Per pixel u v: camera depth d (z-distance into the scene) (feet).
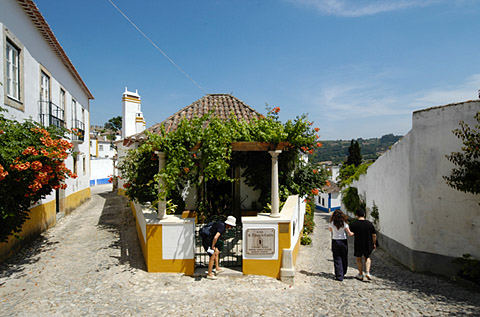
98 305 17.15
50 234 34.58
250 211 32.04
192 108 37.27
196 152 25.61
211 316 16.08
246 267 21.36
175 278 20.95
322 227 51.65
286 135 22.79
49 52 39.88
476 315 15.97
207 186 32.58
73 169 52.49
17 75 30.86
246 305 17.35
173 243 21.72
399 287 20.66
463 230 22.31
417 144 24.20
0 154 20.06
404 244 26.32
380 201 33.12
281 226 21.30
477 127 20.59
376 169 34.63
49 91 39.99
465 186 20.97
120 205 57.36
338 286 20.77
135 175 28.12
